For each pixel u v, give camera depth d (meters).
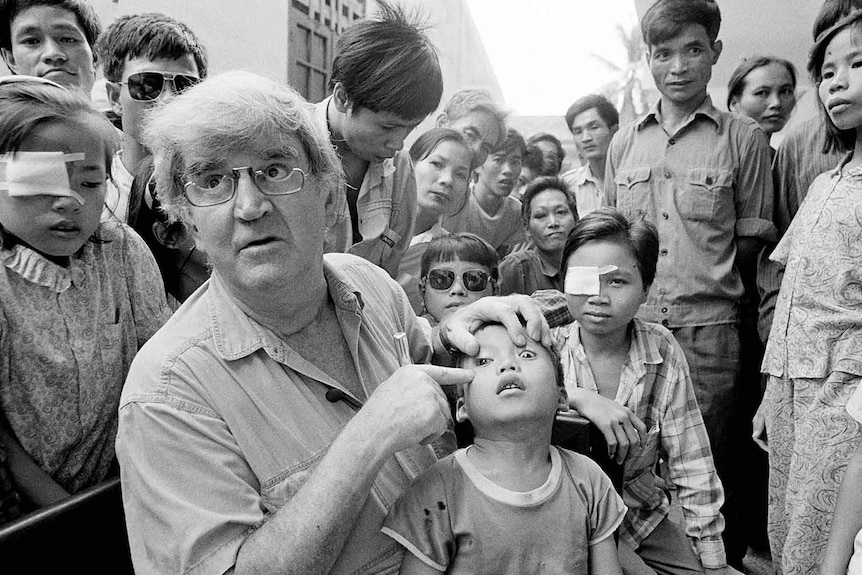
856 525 1.41
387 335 1.33
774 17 3.98
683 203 2.66
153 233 1.77
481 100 3.23
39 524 1.00
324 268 1.22
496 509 1.03
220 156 0.98
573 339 1.87
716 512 1.71
